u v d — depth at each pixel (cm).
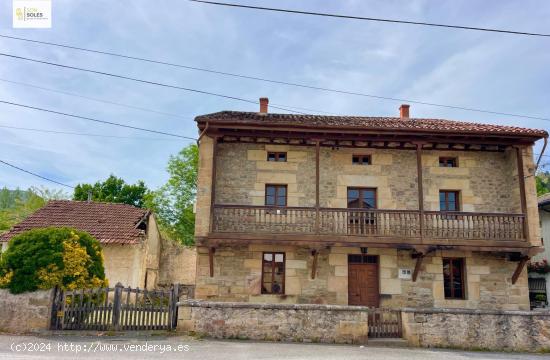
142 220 1802
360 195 1389
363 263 1335
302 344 947
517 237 1277
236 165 1366
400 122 1518
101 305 995
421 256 1265
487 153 1418
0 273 990
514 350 1006
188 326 993
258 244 1304
